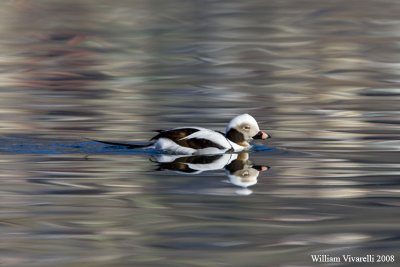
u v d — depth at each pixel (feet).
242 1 169.58
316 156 46.78
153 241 30.01
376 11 154.71
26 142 50.03
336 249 28.99
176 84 80.33
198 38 120.67
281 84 80.69
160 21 141.49
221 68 92.38
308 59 100.17
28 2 161.68
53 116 60.85
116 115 61.67
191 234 30.89
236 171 42.29
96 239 30.19
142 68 92.58
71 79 83.92
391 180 40.42
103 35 124.67
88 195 36.86
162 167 43.06
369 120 60.34
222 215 33.60
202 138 47.14
